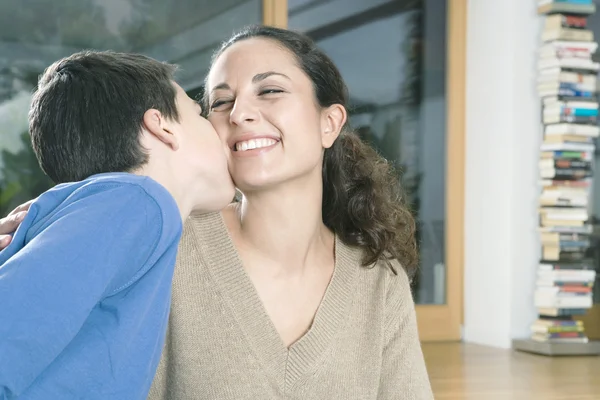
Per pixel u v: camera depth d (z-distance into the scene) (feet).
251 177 4.89
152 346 3.49
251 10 15.92
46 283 3.07
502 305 16.31
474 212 17.03
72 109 3.87
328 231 5.59
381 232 5.49
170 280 3.61
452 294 17.21
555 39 15.65
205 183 4.14
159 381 4.96
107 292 3.34
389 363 5.34
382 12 16.79
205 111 5.30
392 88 16.85
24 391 3.09
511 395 11.82
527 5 16.20
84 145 3.86
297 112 4.96
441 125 17.19
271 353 4.91
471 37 17.08
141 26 15.21
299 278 5.20
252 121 4.90
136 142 3.90
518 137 16.24
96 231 3.26
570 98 15.64
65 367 3.18
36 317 3.01
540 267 15.83
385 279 5.43
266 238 5.08
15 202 14.53
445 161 17.20
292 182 5.04
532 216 16.30
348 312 5.21
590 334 17.11
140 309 3.41
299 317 5.16
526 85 16.24
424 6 17.04
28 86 14.57
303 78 5.07
